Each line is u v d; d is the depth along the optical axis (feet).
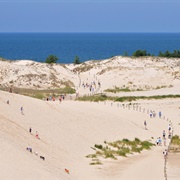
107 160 315.37
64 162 290.76
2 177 220.64
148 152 353.31
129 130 409.69
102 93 623.36
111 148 350.23
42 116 382.63
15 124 335.88
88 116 418.72
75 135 359.46
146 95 614.34
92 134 374.22
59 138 343.05
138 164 310.24
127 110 496.64
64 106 442.09
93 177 268.41
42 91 629.51
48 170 251.80
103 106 497.46
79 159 309.42
